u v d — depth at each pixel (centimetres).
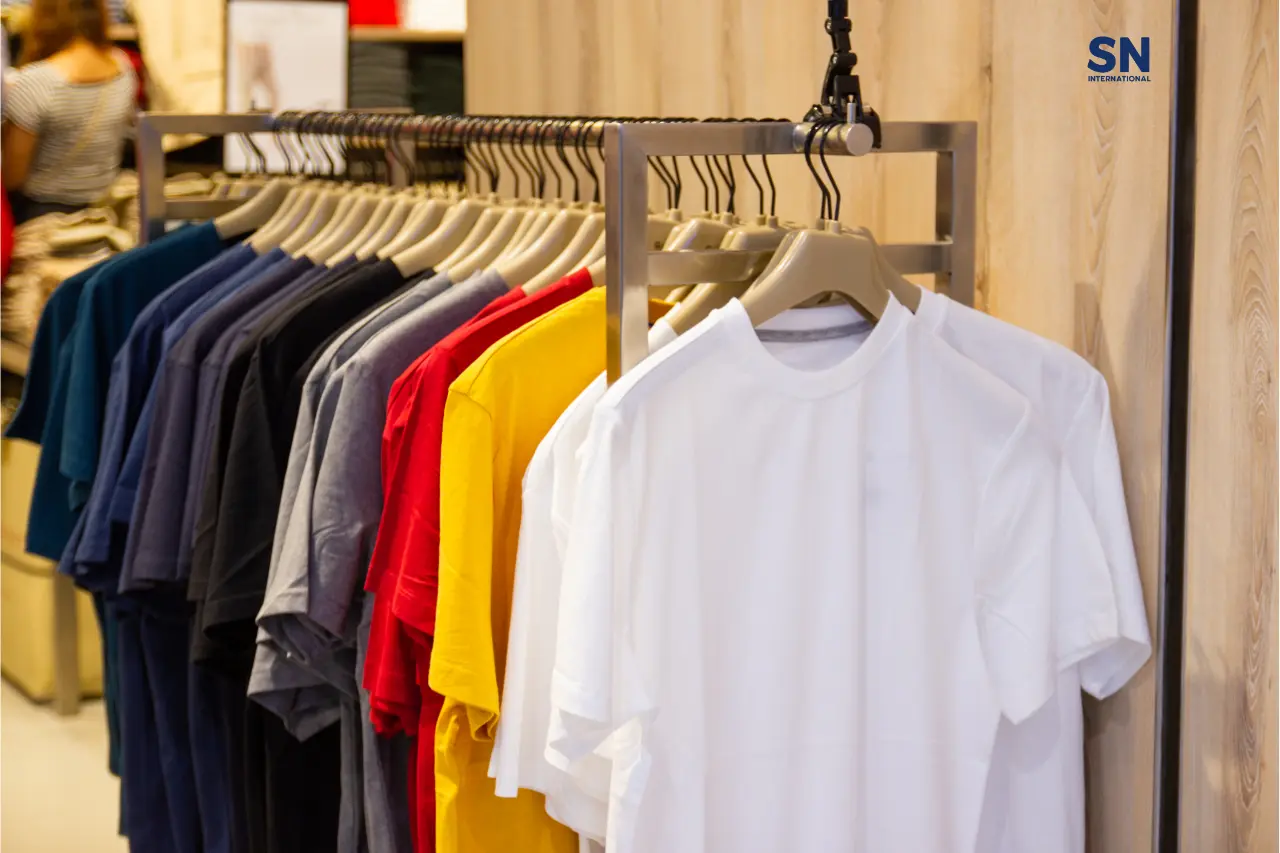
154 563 158
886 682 123
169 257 181
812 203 178
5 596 198
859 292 116
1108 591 127
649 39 201
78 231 217
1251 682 124
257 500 145
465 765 126
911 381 118
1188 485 128
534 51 231
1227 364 123
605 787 118
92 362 174
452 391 120
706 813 116
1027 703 126
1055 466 125
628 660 107
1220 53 121
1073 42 136
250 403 145
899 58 159
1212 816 130
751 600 116
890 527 121
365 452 135
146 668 181
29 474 203
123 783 184
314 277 164
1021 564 125
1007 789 134
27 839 204
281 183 188
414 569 123
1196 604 129
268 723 163
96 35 221
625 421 105
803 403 114
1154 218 129
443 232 158
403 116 169
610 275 112
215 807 177
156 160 191
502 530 124
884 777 125
